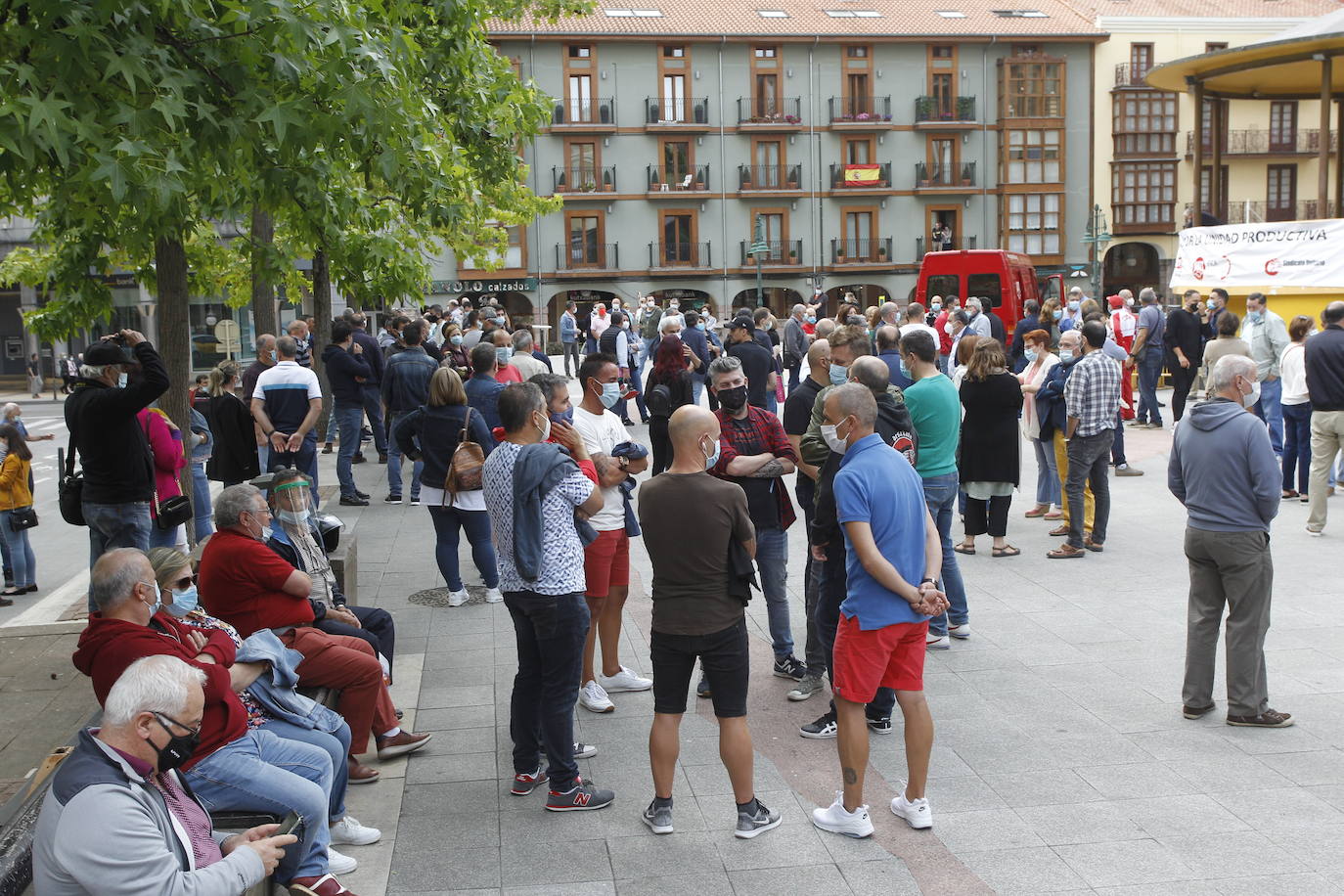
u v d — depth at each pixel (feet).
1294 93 81.97
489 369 33.63
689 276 170.81
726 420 21.68
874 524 15.72
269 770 14.17
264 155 23.72
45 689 21.49
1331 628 24.85
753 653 24.34
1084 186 177.37
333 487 48.37
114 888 9.79
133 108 19.76
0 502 37.06
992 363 30.68
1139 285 183.62
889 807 16.97
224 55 22.61
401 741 19.39
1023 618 26.37
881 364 20.80
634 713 21.20
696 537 15.61
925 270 101.45
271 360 40.27
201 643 15.46
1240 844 15.48
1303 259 66.44
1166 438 53.93
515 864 15.48
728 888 14.71
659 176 168.04
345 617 20.10
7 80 18.95
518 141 51.78
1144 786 17.40
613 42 164.14
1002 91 172.86
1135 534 34.88
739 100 168.25
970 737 19.58
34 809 11.51
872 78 170.71
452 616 27.91
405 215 46.16
